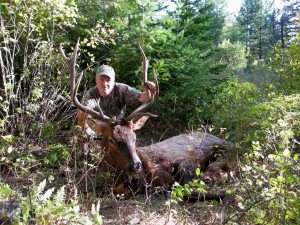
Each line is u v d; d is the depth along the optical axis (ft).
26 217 4.04
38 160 6.93
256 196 4.86
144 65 7.89
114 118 7.00
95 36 11.53
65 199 5.77
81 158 7.59
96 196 6.70
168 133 11.64
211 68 14.15
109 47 12.31
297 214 4.43
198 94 12.17
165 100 11.88
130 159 6.86
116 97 8.90
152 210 6.14
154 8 11.75
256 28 65.05
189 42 12.71
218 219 5.34
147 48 11.29
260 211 4.58
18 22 10.00
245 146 7.68
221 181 7.16
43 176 6.69
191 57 12.27
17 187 5.83
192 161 7.33
